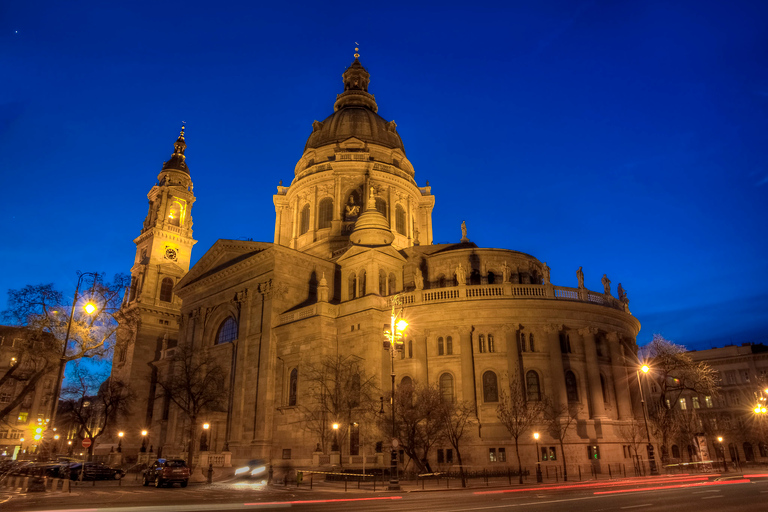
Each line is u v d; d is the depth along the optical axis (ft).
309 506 68.33
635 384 176.76
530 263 209.87
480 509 59.26
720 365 299.58
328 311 177.88
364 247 198.39
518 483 119.24
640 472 153.58
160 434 231.09
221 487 117.39
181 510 63.05
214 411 191.93
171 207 322.96
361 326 171.63
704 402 295.28
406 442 140.26
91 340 142.82
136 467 186.91
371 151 283.79
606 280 184.03
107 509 64.90
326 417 157.38
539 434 150.71
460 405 153.89
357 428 159.02
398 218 277.23
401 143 305.73
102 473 146.41
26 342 143.13
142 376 271.49
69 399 263.49
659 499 67.92
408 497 85.81
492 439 153.38
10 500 83.56
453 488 105.40
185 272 311.06
